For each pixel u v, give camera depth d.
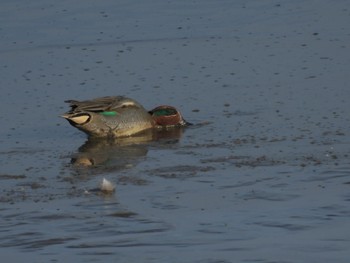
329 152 15.65
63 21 25.98
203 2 27.30
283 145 16.20
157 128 17.81
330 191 13.78
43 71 21.95
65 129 18.05
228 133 17.22
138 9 26.86
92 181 14.61
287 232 12.26
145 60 22.53
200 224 12.60
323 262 11.25
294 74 20.94
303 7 26.42
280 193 13.78
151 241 12.02
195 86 20.42
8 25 25.83
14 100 19.92
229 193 13.86
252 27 24.98
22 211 13.22
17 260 11.48
